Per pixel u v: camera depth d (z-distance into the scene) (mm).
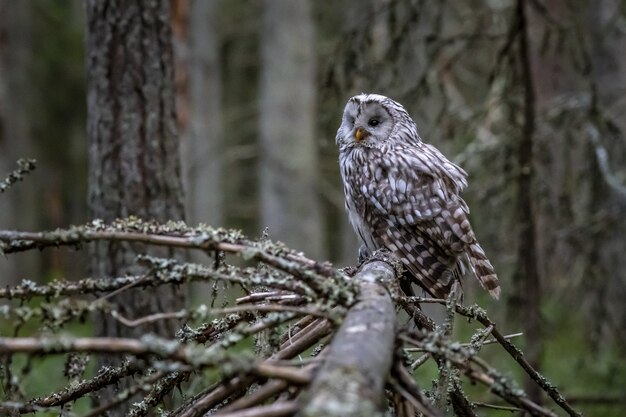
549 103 12117
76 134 27406
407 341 3816
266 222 24172
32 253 24891
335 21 23859
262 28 24438
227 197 29844
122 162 7977
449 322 4586
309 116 24094
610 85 14180
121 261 7785
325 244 29266
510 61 9906
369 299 3986
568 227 10789
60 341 3330
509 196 10578
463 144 11516
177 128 8211
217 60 25859
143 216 7973
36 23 25562
